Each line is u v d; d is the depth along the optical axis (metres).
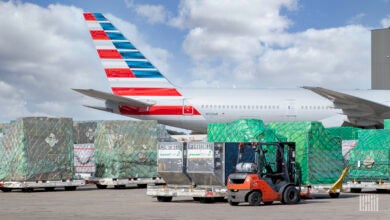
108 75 46.91
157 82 46.94
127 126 34.78
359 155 30.09
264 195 21.45
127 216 17.72
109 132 34.53
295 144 24.81
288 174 22.52
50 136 32.34
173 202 23.67
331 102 46.75
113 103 46.44
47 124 32.31
